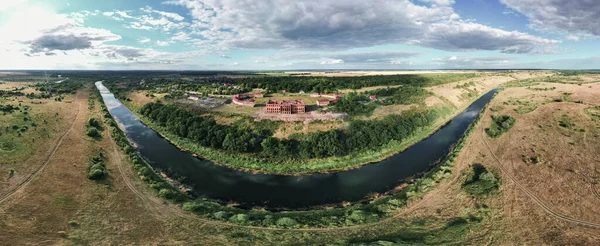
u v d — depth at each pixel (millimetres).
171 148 118062
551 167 83812
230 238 58938
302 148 105500
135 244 55156
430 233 60188
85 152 100688
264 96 189250
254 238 59406
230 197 80688
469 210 69250
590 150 90688
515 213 66562
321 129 117375
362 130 117188
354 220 66938
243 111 142625
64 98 199625
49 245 52625
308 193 83250
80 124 135250
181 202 74750
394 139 118312
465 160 96500
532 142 102062
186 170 96875
